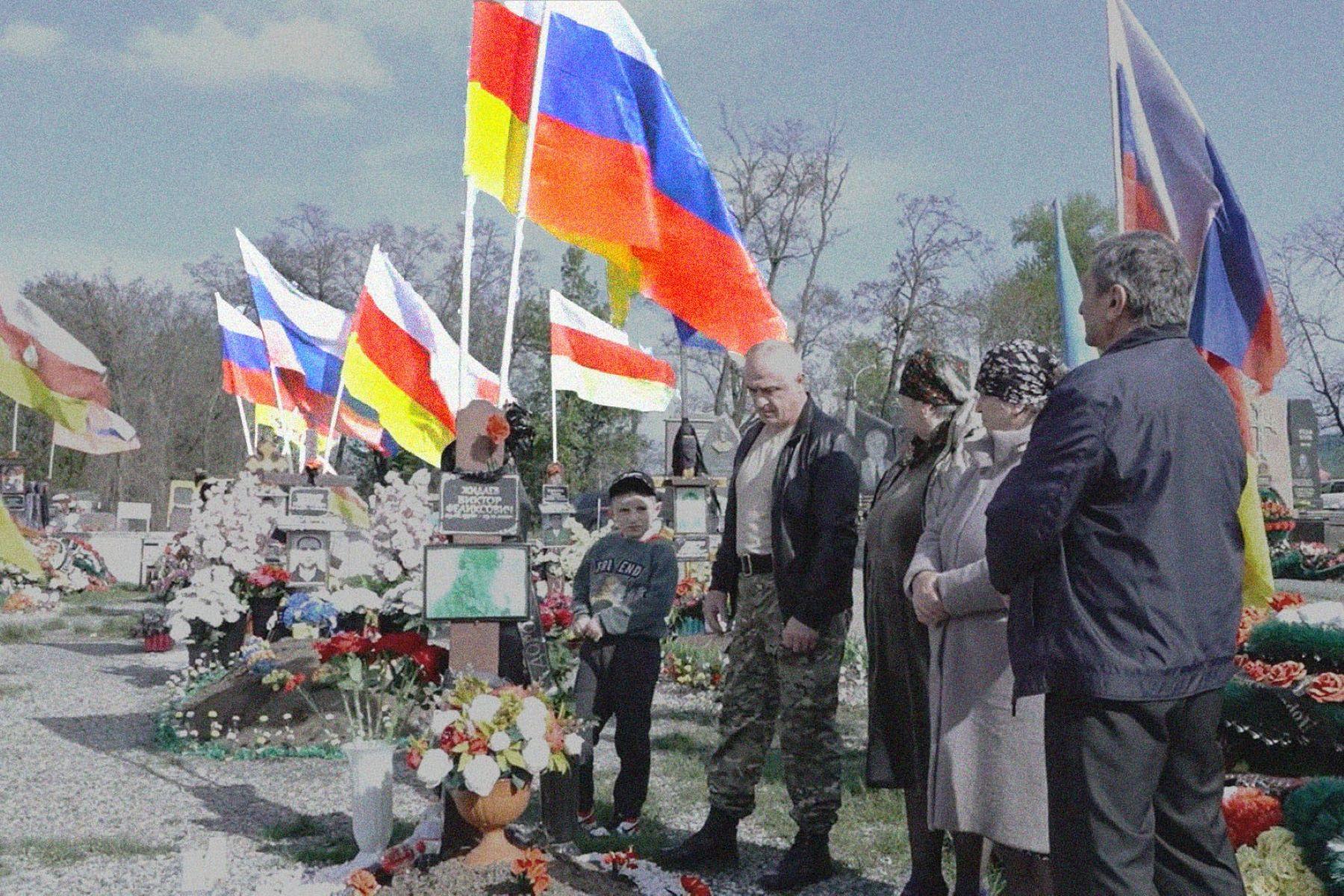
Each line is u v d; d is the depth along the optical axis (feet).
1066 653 9.42
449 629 15.87
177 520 66.03
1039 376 12.41
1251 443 16.57
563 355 56.13
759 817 19.79
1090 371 9.73
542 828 16.24
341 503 39.32
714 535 58.23
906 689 14.44
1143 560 9.41
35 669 38.06
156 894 15.81
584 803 19.30
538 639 16.19
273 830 18.88
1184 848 9.56
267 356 45.75
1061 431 9.58
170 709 28.14
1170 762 9.54
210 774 23.22
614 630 18.63
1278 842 13.89
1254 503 15.47
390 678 17.85
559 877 14.37
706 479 48.73
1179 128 16.83
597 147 19.43
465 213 19.06
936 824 12.30
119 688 34.24
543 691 15.08
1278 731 15.05
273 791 21.85
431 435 35.63
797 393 16.46
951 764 12.15
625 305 20.08
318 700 25.76
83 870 16.83
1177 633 9.36
